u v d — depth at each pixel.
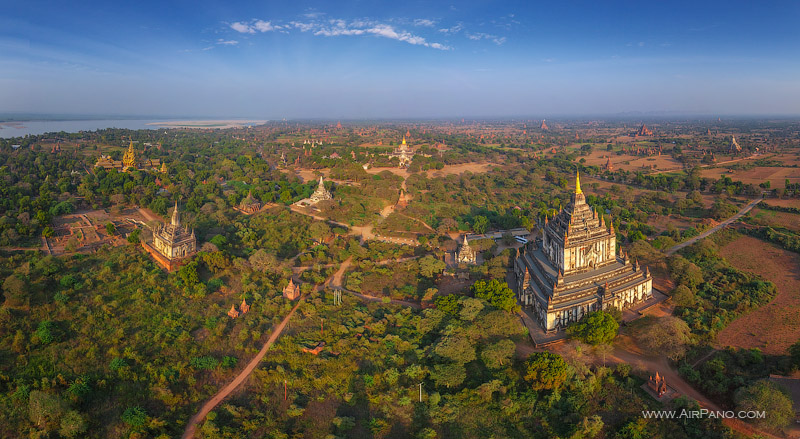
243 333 97.25
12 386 77.00
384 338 96.81
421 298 118.06
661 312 106.88
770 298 111.38
